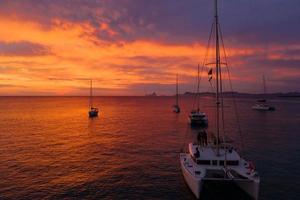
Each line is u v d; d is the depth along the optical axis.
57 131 57.72
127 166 28.69
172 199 19.73
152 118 88.56
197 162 21.12
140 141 44.44
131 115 101.50
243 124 67.81
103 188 22.12
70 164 29.70
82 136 50.50
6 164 29.77
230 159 20.70
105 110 134.00
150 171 26.72
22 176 25.38
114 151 36.53
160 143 42.44
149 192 21.11
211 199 18.98
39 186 22.66
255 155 33.22
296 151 35.50
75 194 20.91
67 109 142.88
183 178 23.61
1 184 23.16
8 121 79.44
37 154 34.94
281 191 21.16
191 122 65.19
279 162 29.86
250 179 18.03
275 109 129.12
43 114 107.50
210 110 127.75
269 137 46.97
